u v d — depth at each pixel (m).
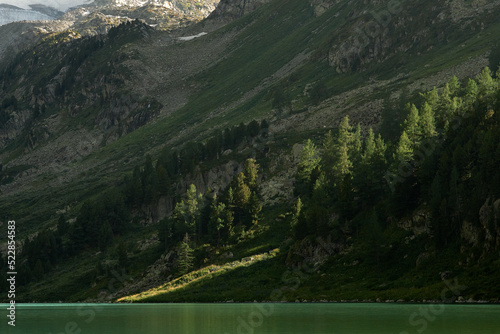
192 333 63.66
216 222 162.50
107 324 77.00
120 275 165.50
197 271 147.50
